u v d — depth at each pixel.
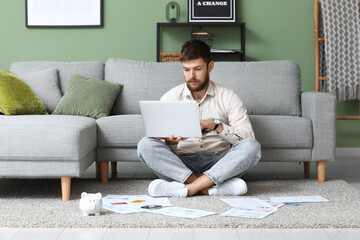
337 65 4.10
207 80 2.61
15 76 3.16
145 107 2.41
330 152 2.95
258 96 3.29
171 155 2.47
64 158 2.42
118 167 3.65
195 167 2.62
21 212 2.19
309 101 3.03
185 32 4.43
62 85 3.41
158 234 1.89
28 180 3.06
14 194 2.62
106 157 2.90
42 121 2.47
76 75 3.35
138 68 3.41
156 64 3.44
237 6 4.39
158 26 4.22
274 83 3.32
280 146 2.93
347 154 4.40
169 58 4.13
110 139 2.87
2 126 2.42
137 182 2.94
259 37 4.40
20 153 2.42
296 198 2.46
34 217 2.09
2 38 4.43
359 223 2.00
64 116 2.85
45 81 3.32
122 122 2.88
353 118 4.24
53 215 2.13
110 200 2.39
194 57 2.50
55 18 4.42
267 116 3.04
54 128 2.41
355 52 4.09
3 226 2.00
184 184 2.52
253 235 1.88
